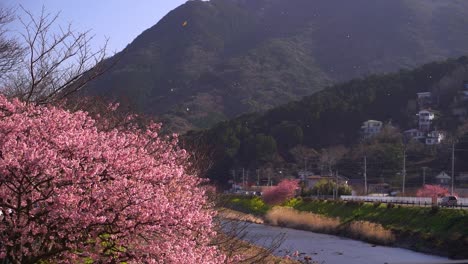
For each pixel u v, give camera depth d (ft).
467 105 309.01
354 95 339.98
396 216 129.59
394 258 90.07
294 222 153.07
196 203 28.30
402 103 335.67
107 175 23.12
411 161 256.93
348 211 152.97
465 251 91.91
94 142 23.89
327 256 90.53
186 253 24.53
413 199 171.32
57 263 23.07
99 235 23.21
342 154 280.31
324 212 164.76
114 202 22.72
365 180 227.20
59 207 21.62
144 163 24.79
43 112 26.17
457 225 104.17
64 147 22.75
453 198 142.61
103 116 42.96
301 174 268.41
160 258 23.58
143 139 31.76
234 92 454.81
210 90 448.65
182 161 39.42
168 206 23.22
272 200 196.65
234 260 35.04
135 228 22.59
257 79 505.25
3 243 21.85
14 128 22.97
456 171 238.48
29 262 22.59
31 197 22.17
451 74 341.41
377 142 280.51
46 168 21.56
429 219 115.14
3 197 22.00
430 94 333.01
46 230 22.00
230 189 236.43
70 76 37.99
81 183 22.24
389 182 249.75
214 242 39.83
